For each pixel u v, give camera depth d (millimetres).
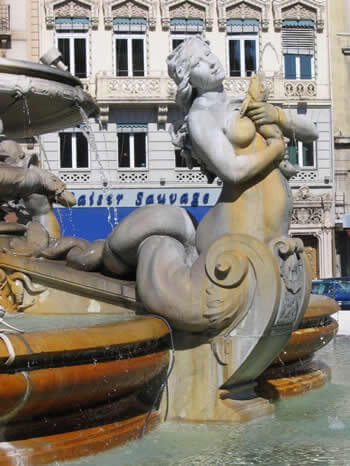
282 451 4496
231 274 4855
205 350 5027
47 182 7656
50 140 32500
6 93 7949
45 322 5199
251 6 33688
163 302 4965
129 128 33125
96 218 32750
